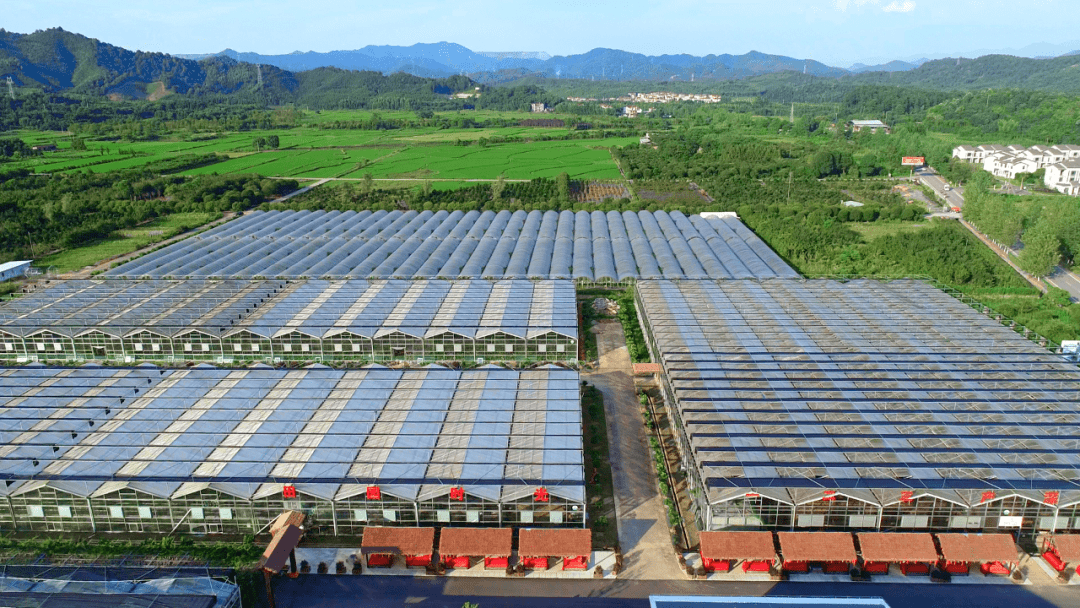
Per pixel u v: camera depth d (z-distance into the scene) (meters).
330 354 99.75
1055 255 137.88
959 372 82.50
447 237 159.12
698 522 63.38
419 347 99.19
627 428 81.44
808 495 58.69
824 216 198.75
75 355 100.88
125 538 61.84
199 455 65.88
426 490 60.88
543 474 63.06
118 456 65.81
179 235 185.12
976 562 57.44
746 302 110.44
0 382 82.56
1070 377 80.94
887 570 57.00
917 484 59.88
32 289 127.44
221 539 61.62
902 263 145.12
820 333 96.00
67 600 50.69
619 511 65.75
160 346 100.12
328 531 62.25
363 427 71.00
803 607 48.47
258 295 114.81
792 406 73.94
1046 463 62.97
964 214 192.50
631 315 119.00
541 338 98.88
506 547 57.06
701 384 79.06
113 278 126.50
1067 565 56.28
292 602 54.47
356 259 141.38
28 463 64.38
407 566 58.44
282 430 70.50
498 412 74.06
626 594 55.19
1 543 60.94
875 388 78.31
